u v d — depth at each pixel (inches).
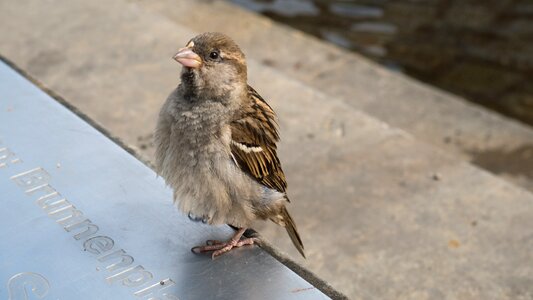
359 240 40.3
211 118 31.9
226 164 32.0
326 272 39.1
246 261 30.4
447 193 42.3
